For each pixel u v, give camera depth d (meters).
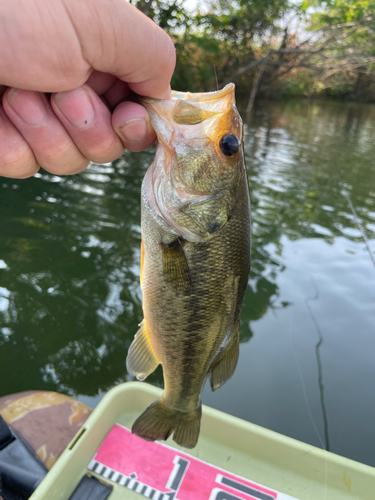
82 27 0.12
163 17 2.02
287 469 0.29
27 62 0.12
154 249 0.21
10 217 0.86
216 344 0.22
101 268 0.71
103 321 0.58
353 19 2.65
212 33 2.86
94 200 1.01
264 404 0.46
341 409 0.46
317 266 0.79
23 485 0.29
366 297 0.69
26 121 0.15
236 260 0.21
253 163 1.54
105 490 0.27
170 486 0.27
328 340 0.57
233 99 0.20
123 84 0.17
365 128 2.90
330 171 1.52
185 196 0.20
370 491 0.27
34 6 0.11
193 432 0.23
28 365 0.49
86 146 0.16
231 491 0.27
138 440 0.30
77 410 0.37
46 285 0.65
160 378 0.50
